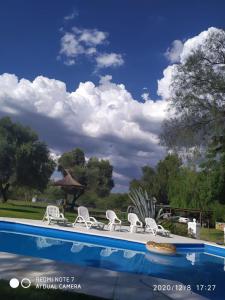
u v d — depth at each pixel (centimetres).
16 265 820
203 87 2403
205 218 3189
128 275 835
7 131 3656
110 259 1204
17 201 4716
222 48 2456
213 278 1049
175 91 2494
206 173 2858
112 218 1817
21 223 1736
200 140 2444
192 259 1342
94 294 665
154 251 1362
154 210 2148
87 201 4875
